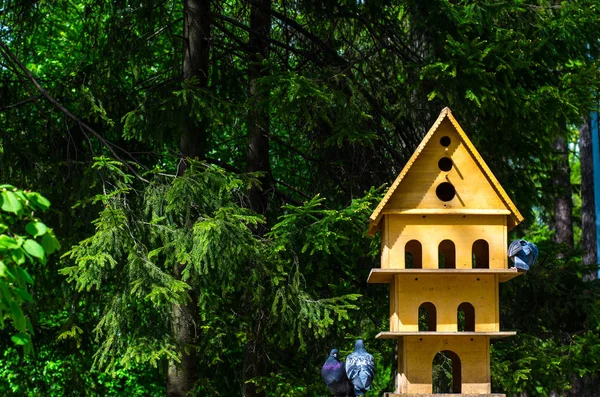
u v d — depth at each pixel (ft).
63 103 35.47
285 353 35.04
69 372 36.63
